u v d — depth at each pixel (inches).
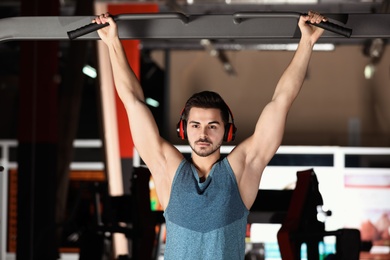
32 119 293.3
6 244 370.0
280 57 442.9
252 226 318.7
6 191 374.6
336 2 351.6
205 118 94.6
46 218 291.4
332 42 395.5
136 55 354.6
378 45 389.4
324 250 204.7
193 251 91.5
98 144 422.9
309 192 174.4
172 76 449.7
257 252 283.7
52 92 297.9
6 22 112.5
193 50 446.6
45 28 112.3
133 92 102.0
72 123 328.5
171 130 450.0
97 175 393.7
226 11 379.9
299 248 170.2
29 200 290.0
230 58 444.8
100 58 329.4
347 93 439.2
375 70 436.1
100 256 216.5
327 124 440.5
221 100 96.3
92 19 111.6
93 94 486.9
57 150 315.3
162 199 97.7
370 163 389.1
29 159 292.2
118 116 353.4
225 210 92.0
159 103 479.5
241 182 95.0
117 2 335.6
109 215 216.5
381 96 437.1
